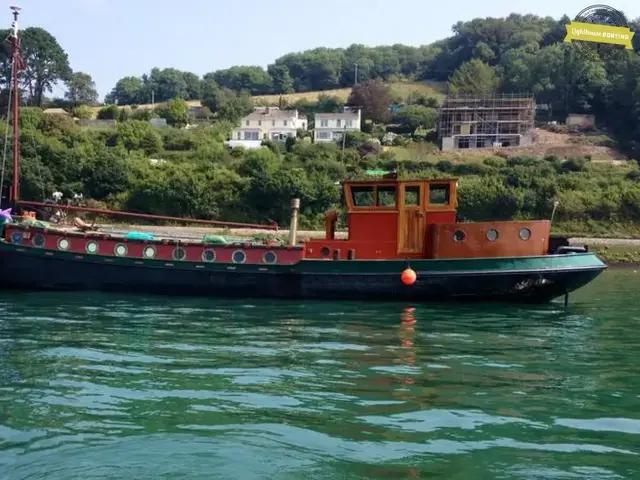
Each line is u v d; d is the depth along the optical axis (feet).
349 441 24.52
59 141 204.74
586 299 73.26
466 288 62.39
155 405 28.68
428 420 27.17
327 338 45.16
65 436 24.75
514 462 22.80
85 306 58.44
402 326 50.67
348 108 324.39
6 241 66.69
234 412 27.81
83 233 67.10
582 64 310.86
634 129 273.75
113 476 21.27
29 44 316.81
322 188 176.35
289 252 65.26
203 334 46.14
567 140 265.75
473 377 34.65
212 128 287.89
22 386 31.48
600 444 24.71
